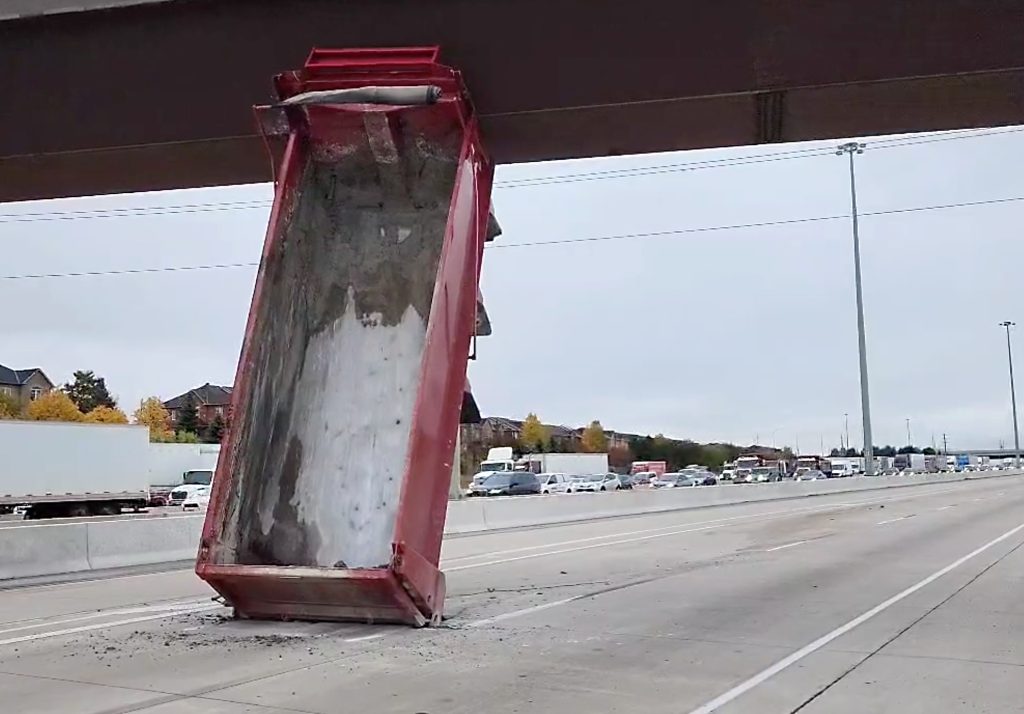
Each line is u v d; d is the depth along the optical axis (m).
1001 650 8.95
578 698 7.07
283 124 11.72
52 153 13.62
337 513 10.79
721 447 143.88
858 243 58.50
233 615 10.73
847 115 12.88
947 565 16.42
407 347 11.51
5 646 9.31
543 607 11.80
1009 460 189.50
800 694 7.23
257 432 10.70
